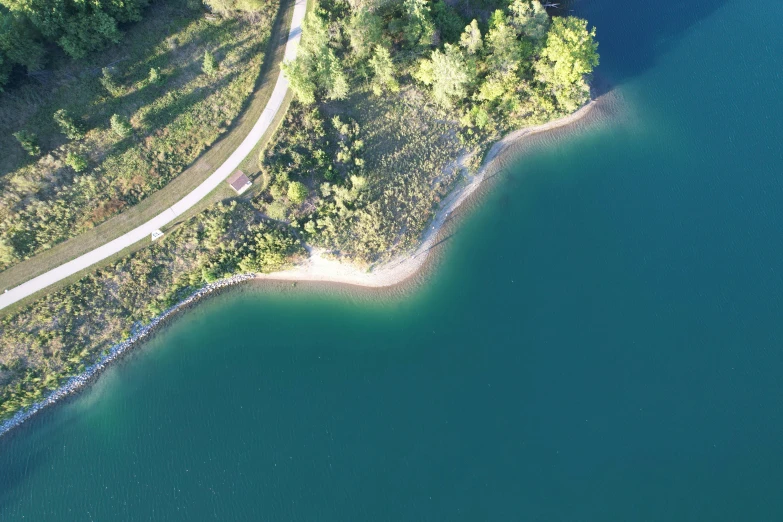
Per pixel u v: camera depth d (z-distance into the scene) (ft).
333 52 228.43
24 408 218.79
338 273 242.17
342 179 235.81
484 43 239.50
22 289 214.90
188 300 235.40
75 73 218.59
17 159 210.79
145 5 223.51
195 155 225.56
